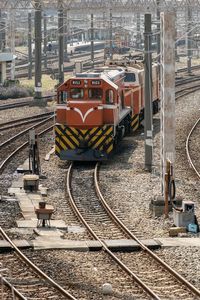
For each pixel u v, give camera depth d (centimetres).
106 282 3412
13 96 13762
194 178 6191
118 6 8956
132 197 5384
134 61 9181
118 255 3959
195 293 3219
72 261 3797
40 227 4506
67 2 9419
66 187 5716
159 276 3531
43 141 8150
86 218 4797
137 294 3228
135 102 8638
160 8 8469
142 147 7694
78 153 6756
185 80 16762
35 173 6081
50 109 11394
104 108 6775
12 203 5159
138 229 4534
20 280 3394
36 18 11538
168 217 4797
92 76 6825
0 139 8231
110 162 6881
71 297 3086
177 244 4138
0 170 6400
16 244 4050
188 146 7869
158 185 5788
